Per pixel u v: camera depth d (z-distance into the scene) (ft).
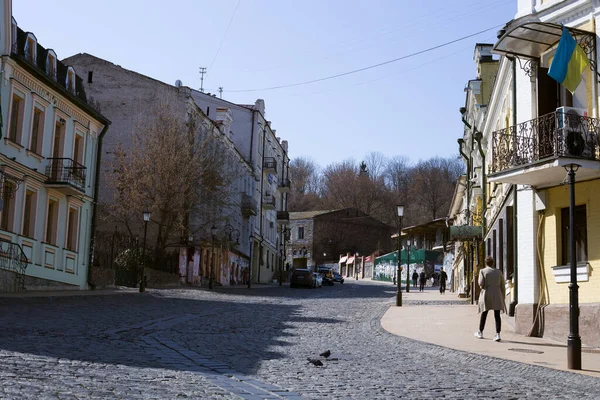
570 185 39.55
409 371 36.14
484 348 47.21
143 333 48.78
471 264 126.00
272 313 77.97
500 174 53.57
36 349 35.17
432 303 104.99
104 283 113.70
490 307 52.90
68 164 100.22
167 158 131.95
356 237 346.33
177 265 150.82
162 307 77.87
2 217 84.23
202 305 86.33
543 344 49.78
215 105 203.51
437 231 257.96
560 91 53.88
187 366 33.40
